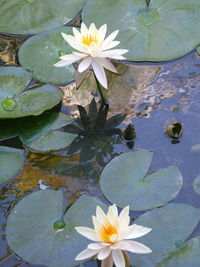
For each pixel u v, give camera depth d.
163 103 2.20
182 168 1.92
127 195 1.80
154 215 1.71
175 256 1.58
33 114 2.11
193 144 2.01
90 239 1.51
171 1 2.50
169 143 2.03
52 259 1.62
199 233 1.66
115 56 2.04
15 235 1.71
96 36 2.05
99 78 2.03
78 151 2.05
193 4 2.48
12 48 2.52
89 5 2.58
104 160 2.00
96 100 2.26
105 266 1.52
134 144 2.04
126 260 1.53
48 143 2.09
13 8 2.66
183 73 2.31
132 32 2.41
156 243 1.63
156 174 1.86
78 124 2.16
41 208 1.79
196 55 2.38
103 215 1.52
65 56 2.06
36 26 2.59
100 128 2.13
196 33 2.39
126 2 2.53
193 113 2.14
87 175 1.95
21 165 2.01
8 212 1.83
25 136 2.12
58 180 1.94
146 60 2.34
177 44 2.36
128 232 1.50
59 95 2.22
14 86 2.26
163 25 2.41
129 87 2.28
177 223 1.68
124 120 2.14
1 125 2.18
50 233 1.69
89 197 1.80
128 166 1.90
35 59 2.39
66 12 2.62
